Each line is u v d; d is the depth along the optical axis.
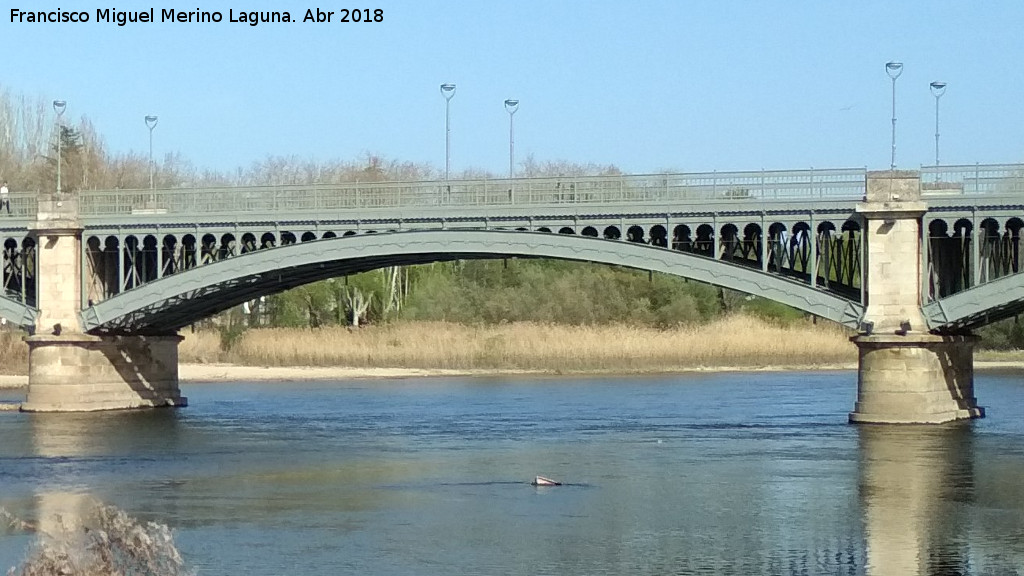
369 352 139.38
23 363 125.94
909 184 74.75
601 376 132.50
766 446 72.38
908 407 77.00
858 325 76.00
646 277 158.62
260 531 50.34
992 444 70.00
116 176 177.00
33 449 73.25
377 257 83.56
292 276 90.38
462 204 80.12
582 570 44.19
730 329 146.75
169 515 53.66
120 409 94.12
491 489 59.22
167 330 98.31
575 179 79.12
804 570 44.12
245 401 105.06
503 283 162.12
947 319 75.06
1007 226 76.50
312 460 69.06
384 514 53.47
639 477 62.16
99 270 92.62
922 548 46.94
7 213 92.50
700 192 77.25
